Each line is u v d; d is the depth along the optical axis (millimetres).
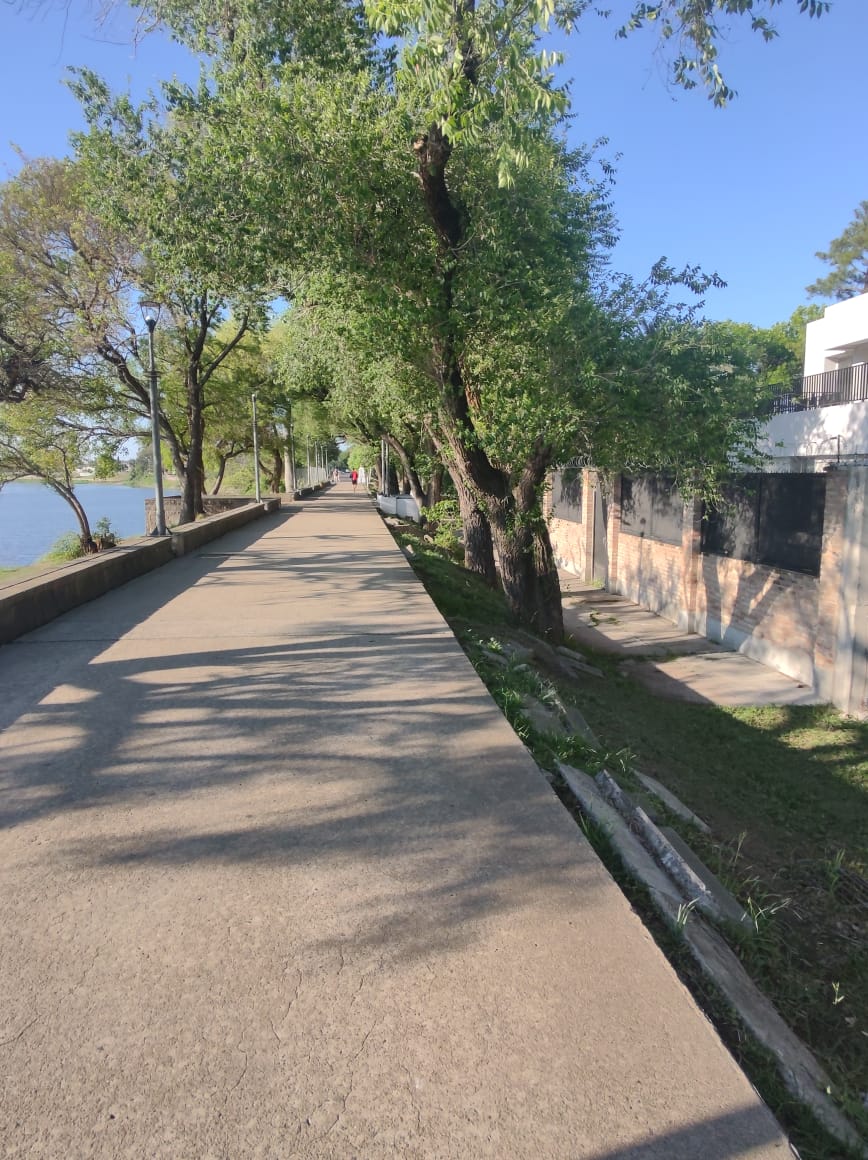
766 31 6348
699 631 15297
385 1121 1895
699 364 8805
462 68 7094
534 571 12414
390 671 5902
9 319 18969
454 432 11273
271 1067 2066
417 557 14453
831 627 10688
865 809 7027
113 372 23172
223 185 9320
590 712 8125
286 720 4797
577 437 10062
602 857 3508
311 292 10703
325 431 36969
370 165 9141
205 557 13109
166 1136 1857
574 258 10391
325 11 11062
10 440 25031
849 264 52906
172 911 2793
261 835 3348
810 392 25562
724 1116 1919
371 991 2367
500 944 2604
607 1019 2254
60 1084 2014
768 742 9234
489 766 4102
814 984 3291
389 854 3193
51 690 5406
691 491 11289
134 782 3893
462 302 9078
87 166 14867
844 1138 2137
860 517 10062
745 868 4707
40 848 3244
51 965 2494
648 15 6445
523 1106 1938
